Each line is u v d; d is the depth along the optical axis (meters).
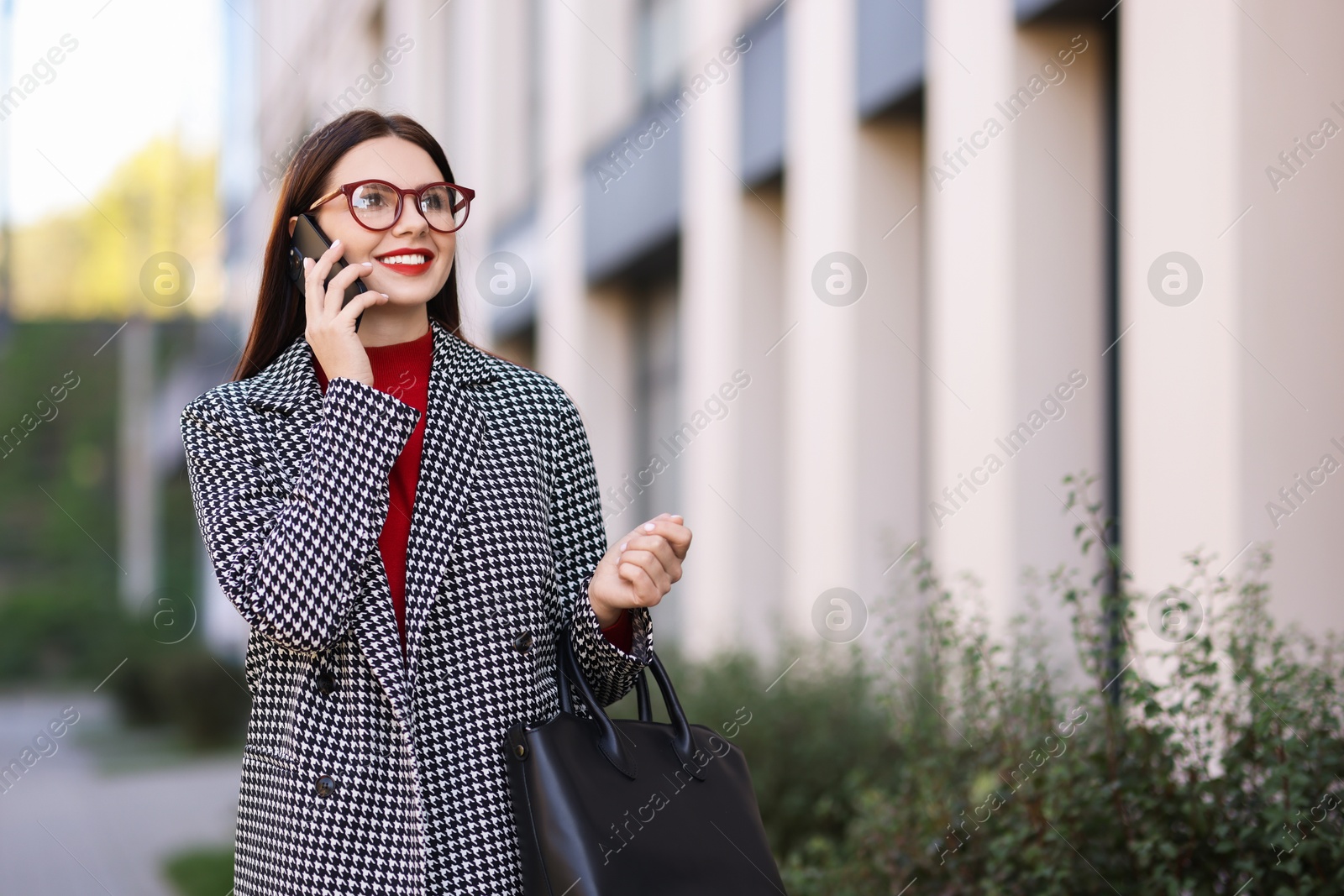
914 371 10.22
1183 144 6.52
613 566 2.88
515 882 2.81
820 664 8.43
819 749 7.47
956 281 8.70
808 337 10.96
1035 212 8.00
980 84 8.37
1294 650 5.85
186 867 10.67
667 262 15.12
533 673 2.91
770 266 12.28
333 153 3.04
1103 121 8.05
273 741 2.85
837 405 10.39
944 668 5.64
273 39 28.34
